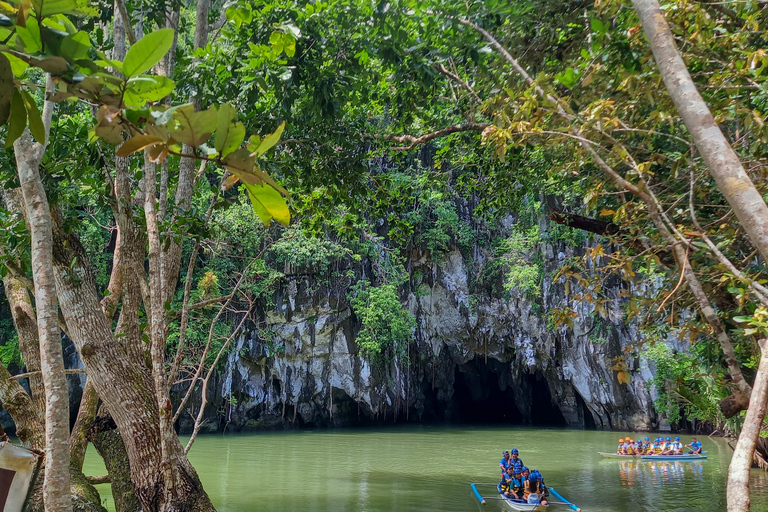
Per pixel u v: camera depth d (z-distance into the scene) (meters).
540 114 5.02
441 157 12.01
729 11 5.18
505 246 33.94
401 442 26.94
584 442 26.92
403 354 34.22
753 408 2.23
